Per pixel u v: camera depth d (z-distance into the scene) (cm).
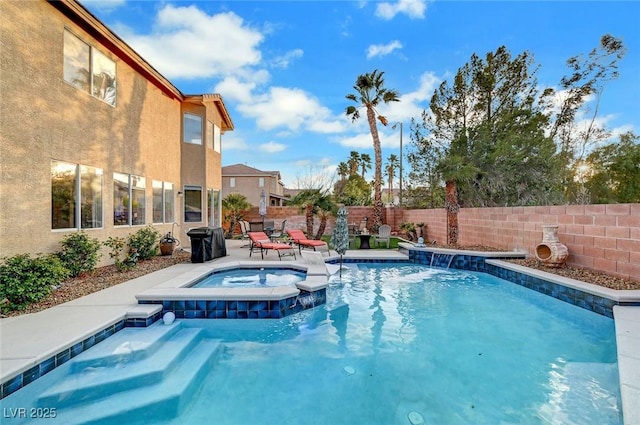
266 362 427
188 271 779
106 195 873
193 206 1352
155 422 315
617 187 1192
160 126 1162
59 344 364
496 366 407
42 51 670
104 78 870
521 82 1427
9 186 599
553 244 749
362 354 447
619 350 346
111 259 879
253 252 1157
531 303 677
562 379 372
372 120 1791
